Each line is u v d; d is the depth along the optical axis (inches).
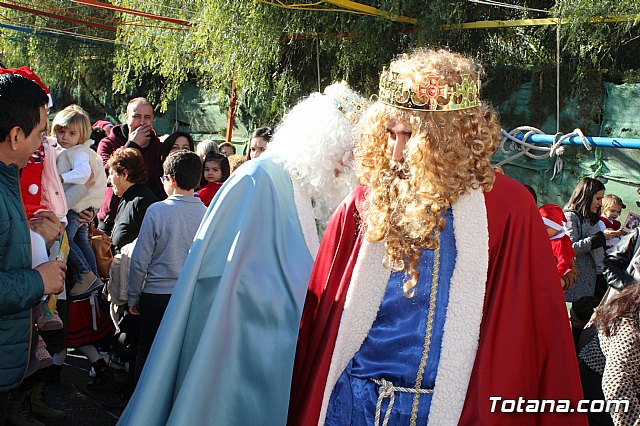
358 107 106.9
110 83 497.7
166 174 159.6
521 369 67.9
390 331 72.9
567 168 290.5
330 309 74.5
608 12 252.5
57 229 118.3
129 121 239.8
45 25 450.9
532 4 304.0
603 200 244.4
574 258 203.2
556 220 182.9
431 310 71.1
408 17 276.8
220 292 94.7
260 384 94.7
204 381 91.5
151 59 362.9
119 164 187.2
